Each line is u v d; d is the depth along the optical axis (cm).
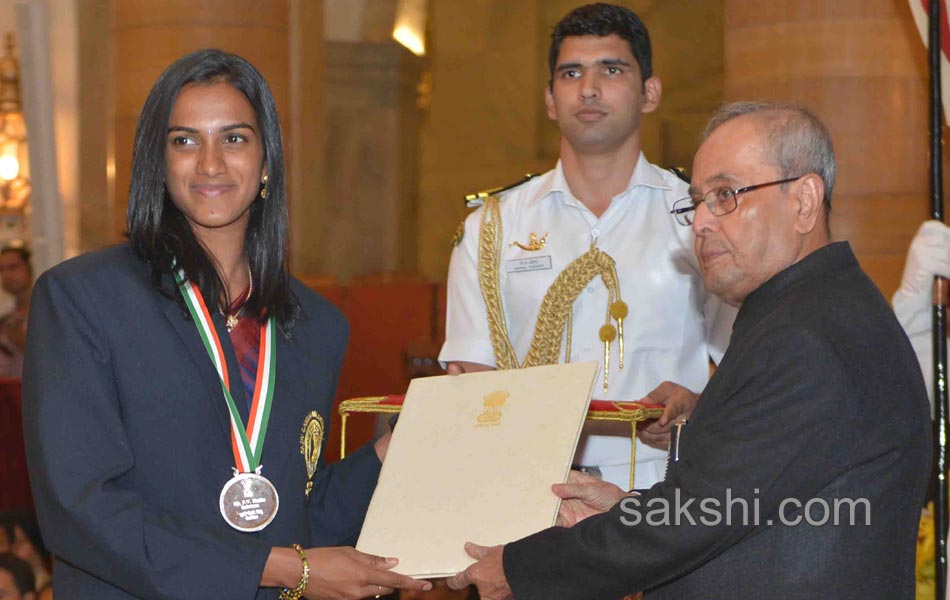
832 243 244
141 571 248
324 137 1130
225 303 275
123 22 726
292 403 279
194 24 715
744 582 229
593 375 281
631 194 348
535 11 1269
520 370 289
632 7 1220
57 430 251
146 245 268
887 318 235
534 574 248
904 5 520
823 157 241
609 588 241
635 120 345
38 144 701
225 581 253
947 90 365
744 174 239
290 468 274
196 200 268
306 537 278
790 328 228
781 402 225
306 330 290
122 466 255
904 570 231
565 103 342
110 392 258
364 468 300
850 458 224
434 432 285
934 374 341
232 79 274
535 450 273
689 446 238
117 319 260
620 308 340
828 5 527
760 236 238
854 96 525
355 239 1254
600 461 339
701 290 342
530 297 347
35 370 256
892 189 525
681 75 1209
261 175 279
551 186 354
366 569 262
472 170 1279
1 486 479
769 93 543
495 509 267
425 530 269
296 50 1021
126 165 730
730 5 558
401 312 818
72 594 262
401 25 1246
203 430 263
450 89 1282
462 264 359
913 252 361
